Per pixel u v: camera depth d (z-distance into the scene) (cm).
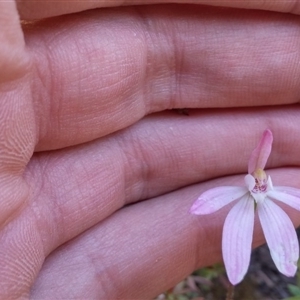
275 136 6
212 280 9
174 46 6
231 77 6
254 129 6
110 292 5
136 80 5
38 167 5
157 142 6
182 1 5
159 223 6
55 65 5
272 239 5
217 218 6
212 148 6
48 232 5
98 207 5
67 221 5
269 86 6
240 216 5
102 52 5
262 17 6
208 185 6
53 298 5
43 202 5
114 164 6
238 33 6
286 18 6
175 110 6
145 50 5
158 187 6
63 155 5
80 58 5
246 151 6
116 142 6
